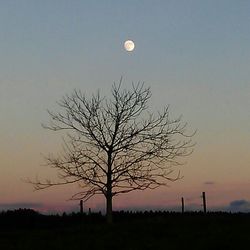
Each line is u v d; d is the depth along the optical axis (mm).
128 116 44625
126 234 36031
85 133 44219
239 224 37781
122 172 43438
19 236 38750
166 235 35375
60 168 43844
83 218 52281
